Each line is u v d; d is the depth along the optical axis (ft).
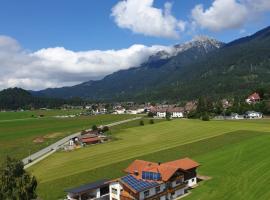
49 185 304.91
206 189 278.67
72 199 260.62
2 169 197.16
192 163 297.33
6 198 185.16
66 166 379.55
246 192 261.85
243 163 346.54
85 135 576.20
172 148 437.99
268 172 308.60
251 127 574.15
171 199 265.54
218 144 446.19
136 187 250.37
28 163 412.77
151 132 603.67
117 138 559.79
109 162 383.24
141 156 403.34
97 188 266.57
